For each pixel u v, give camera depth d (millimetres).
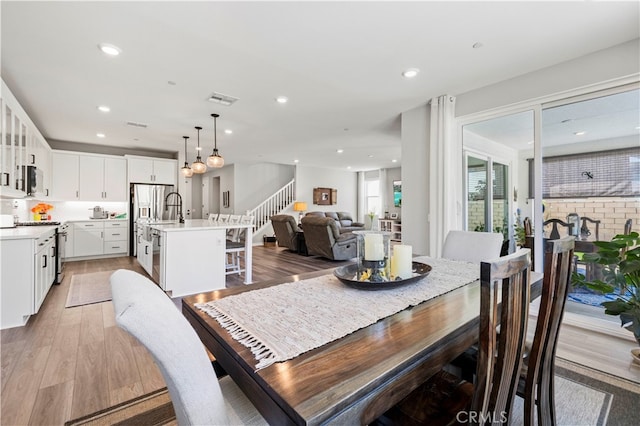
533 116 3096
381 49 2633
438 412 1056
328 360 834
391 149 7117
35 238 2830
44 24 2260
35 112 4207
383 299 1329
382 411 779
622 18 2205
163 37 2443
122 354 2268
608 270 2266
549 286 1060
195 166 5074
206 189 11523
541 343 1104
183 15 2166
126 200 6605
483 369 807
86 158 6172
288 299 1325
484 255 2266
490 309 780
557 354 2279
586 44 2562
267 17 2191
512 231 3621
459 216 3742
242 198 9438
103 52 2668
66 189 5941
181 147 6746
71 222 5953
